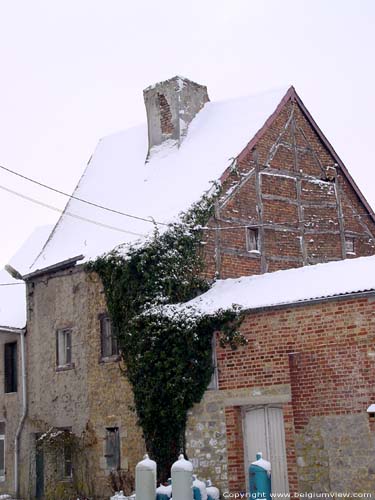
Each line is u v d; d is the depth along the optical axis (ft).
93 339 67.31
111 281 64.34
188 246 64.59
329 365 51.11
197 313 57.62
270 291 56.54
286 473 53.16
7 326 75.61
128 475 61.52
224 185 69.46
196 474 56.29
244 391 55.06
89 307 68.28
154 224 64.49
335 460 49.75
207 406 56.80
